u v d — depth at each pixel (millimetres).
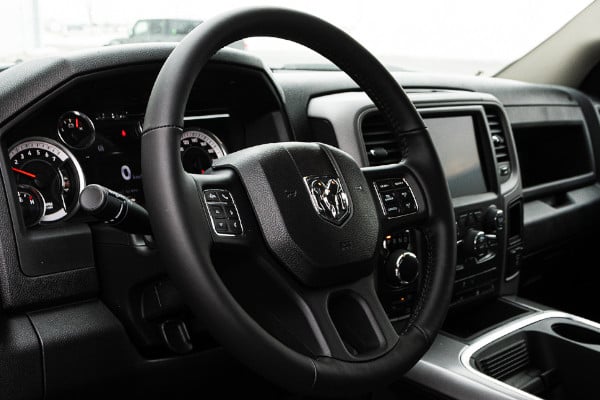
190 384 1154
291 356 775
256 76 1194
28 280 986
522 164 2137
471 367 1261
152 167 768
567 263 2191
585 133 2299
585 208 2172
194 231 763
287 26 910
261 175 852
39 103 1001
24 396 995
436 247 1020
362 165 1274
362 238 902
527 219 1925
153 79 1107
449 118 1507
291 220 846
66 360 1021
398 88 1021
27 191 1028
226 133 1260
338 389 809
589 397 1376
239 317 758
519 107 2053
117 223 802
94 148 1104
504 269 1592
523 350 1421
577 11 2316
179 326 1111
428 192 1029
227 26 840
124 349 1075
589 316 2162
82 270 1039
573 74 2447
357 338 893
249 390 1251
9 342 975
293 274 841
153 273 1053
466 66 2266
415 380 1259
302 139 1346
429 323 950
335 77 1468
